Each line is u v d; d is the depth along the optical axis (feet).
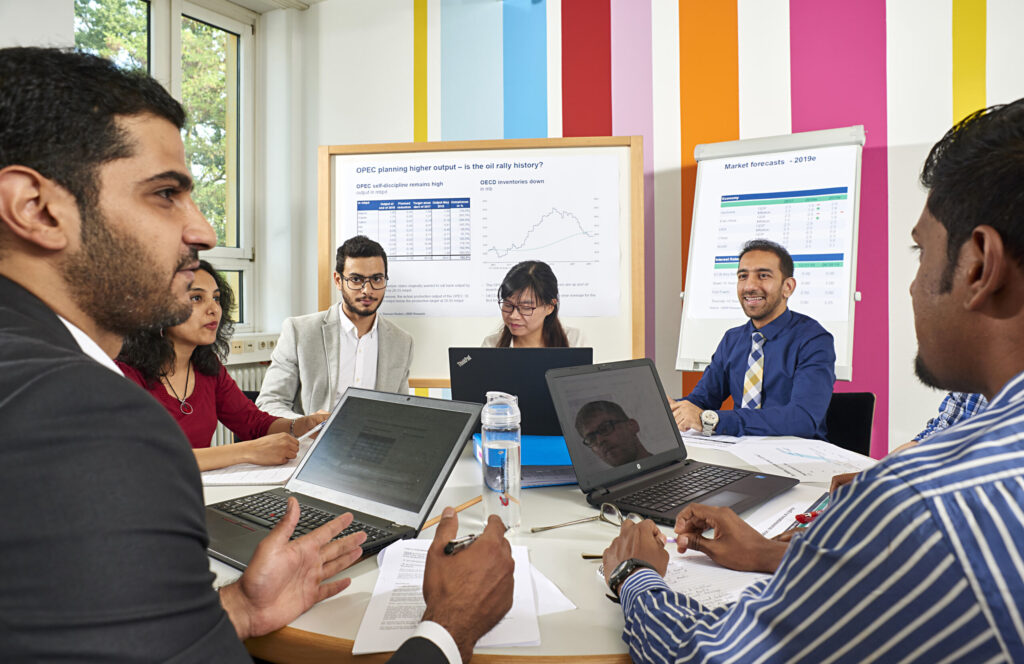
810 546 1.76
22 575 1.41
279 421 6.46
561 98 11.39
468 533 3.47
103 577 1.43
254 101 12.78
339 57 12.42
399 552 3.17
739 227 9.81
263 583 2.50
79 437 1.49
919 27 9.55
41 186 1.87
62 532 1.42
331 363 9.20
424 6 11.94
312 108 12.62
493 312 9.95
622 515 3.68
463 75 11.82
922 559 1.53
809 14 10.12
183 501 1.63
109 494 1.48
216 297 6.30
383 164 10.12
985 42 9.27
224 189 12.45
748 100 10.48
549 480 4.54
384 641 2.38
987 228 1.78
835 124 10.05
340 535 3.25
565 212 9.80
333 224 10.25
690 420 6.40
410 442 3.77
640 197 9.63
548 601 2.72
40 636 1.39
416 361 10.12
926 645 1.53
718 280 9.87
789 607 1.76
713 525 3.15
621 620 2.58
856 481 1.73
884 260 9.82
